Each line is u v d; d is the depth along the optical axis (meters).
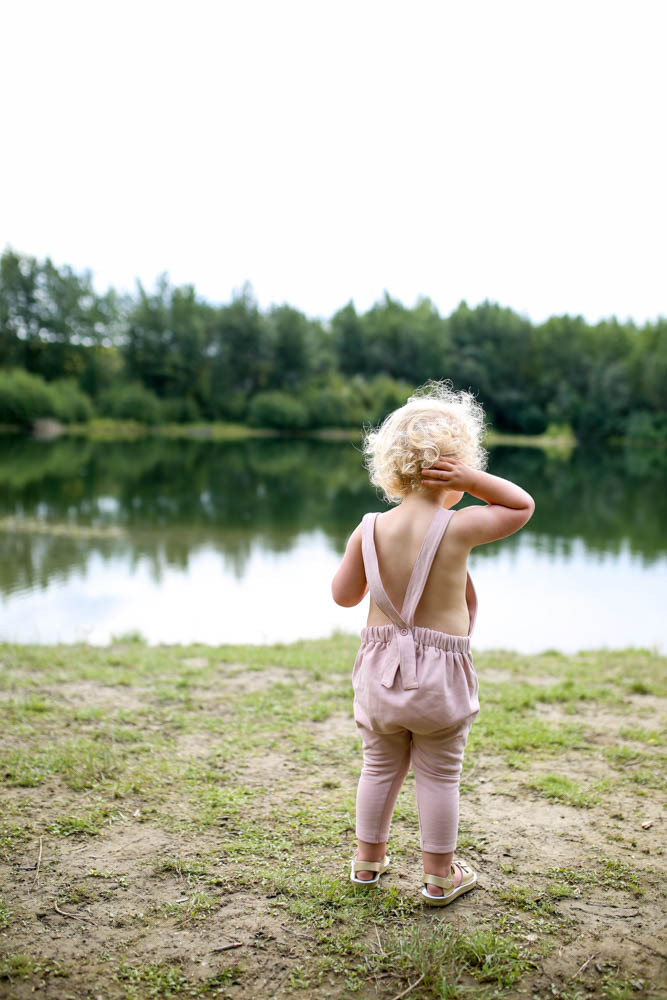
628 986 1.91
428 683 2.09
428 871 2.25
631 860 2.53
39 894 2.28
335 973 1.97
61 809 2.84
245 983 1.92
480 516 2.13
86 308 88.38
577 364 97.12
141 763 3.31
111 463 44.75
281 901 2.27
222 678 4.99
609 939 2.10
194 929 2.13
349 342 98.50
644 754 3.50
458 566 2.15
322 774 3.23
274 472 42.03
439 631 2.13
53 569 14.56
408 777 3.28
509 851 2.59
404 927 2.16
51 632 9.74
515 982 1.93
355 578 2.31
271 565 15.79
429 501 2.21
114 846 2.58
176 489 31.64
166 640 9.42
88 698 4.38
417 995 1.89
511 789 3.10
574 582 14.63
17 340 86.25
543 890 2.35
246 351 91.56
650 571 15.90
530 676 5.36
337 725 3.90
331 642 7.24
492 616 11.62
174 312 90.50
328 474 41.72
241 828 2.72
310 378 92.38
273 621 10.82
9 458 45.03
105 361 89.56
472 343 98.62
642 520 25.30
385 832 2.34
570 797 3.00
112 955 2.01
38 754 3.37
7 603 11.61
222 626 10.44
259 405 86.69
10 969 1.94
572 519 25.52
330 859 2.52
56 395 77.94
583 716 4.16
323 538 19.83
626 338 101.56
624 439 92.44
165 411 85.94
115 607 11.52
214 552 17.30
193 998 1.87
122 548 17.36
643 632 10.55
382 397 88.06
